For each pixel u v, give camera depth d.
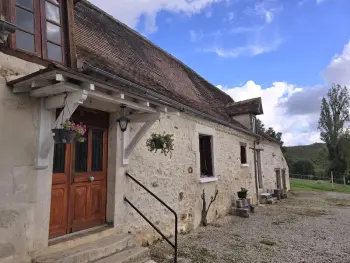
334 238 6.46
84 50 4.99
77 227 4.14
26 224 3.27
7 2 3.43
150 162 5.63
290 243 6.02
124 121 4.44
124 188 4.83
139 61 7.23
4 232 3.06
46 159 3.51
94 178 4.47
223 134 9.42
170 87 7.64
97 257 3.71
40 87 3.21
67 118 3.20
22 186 3.27
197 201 7.40
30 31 3.68
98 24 6.86
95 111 4.62
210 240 6.11
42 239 3.42
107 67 4.96
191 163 7.24
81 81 3.13
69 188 4.06
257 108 12.18
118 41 7.08
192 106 7.58
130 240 4.34
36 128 3.46
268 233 6.88
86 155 4.40
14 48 3.38
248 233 6.85
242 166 10.86
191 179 7.16
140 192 5.26
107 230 4.34
